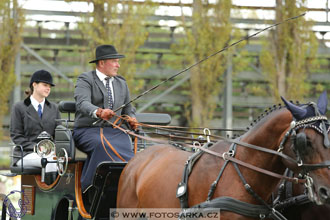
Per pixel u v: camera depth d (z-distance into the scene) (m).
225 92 22.78
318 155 5.53
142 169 7.55
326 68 24.66
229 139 6.53
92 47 21.30
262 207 6.11
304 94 23.30
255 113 23.97
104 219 8.36
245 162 6.22
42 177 9.11
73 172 8.80
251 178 6.14
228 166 6.30
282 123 6.00
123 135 8.89
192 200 6.48
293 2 22.11
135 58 23.73
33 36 24.09
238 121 23.91
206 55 22.23
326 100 5.91
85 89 8.81
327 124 5.66
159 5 21.78
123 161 8.34
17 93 21.92
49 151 9.14
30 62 23.25
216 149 6.55
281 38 22.31
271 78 22.50
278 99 22.31
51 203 9.24
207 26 22.23
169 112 23.78
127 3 21.39
